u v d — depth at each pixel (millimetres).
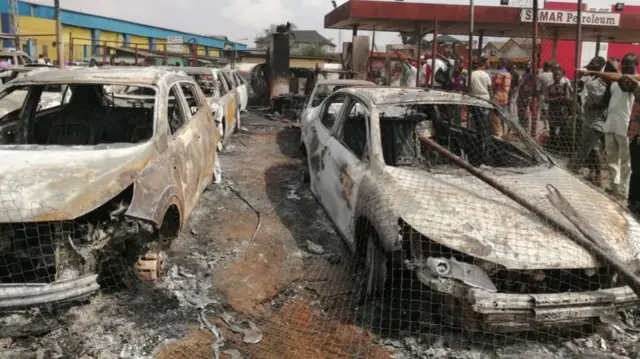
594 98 6902
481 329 3516
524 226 3723
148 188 3994
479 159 5230
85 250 3596
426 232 3633
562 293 3402
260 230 5691
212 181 7090
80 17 33312
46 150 4289
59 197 3543
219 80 10734
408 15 12883
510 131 5301
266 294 4352
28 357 3328
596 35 14859
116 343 3543
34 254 3516
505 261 3436
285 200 6699
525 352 3561
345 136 5688
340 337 3748
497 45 20469
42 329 3498
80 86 5633
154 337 3641
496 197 4160
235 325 3852
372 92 5605
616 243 3709
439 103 5312
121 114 5562
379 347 3639
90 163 3992
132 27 39281
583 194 4328
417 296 3973
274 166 8641
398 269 3928
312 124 7035
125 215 3711
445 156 4758
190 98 6348
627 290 3463
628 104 6547
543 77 9742
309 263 4934
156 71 5586
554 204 4016
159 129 4688
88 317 3773
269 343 3654
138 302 4031
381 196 4148
